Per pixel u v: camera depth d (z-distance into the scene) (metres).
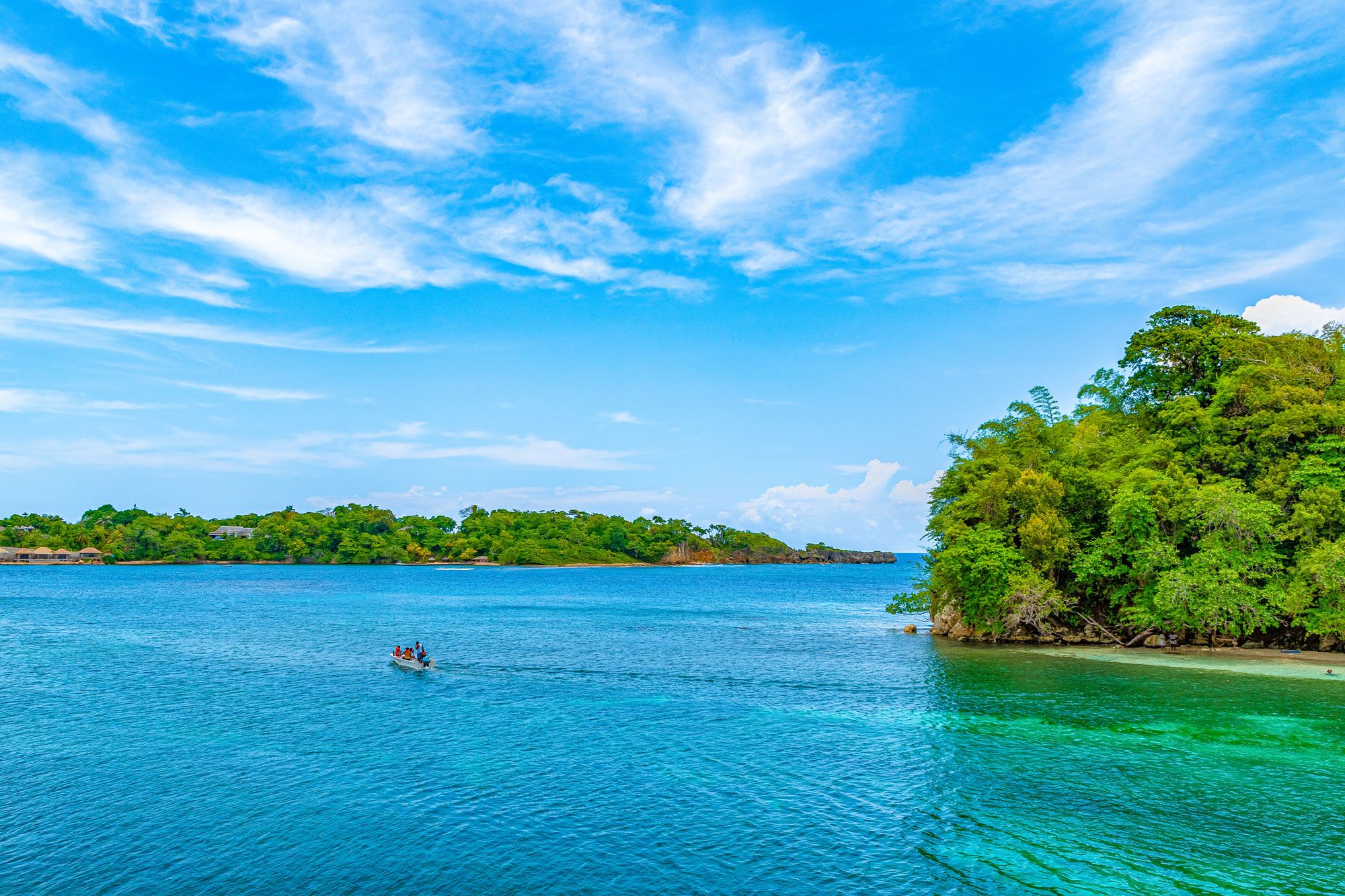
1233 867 23.23
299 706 44.12
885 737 37.47
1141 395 85.69
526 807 28.20
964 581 70.06
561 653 66.19
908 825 26.52
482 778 31.34
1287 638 64.88
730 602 137.12
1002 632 71.38
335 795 29.47
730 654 65.69
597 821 26.89
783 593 170.50
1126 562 67.12
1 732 38.28
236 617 98.62
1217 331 79.25
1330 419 63.66
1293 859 23.72
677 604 131.00
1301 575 59.81
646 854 24.34
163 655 63.78
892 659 61.78
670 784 30.64
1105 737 37.09
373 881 22.62
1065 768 32.34
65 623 89.56
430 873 23.09
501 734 38.12
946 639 75.50
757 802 28.70
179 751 35.09
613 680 52.78
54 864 23.66
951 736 37.44
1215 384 75.44
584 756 34.34
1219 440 70.81
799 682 51.91
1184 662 58.44
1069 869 23.19
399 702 45.31
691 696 47.38
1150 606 64.88
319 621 94.25
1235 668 55.47
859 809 27.98
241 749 35.31
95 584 179.62
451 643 73.44
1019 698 45.81
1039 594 66.50
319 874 23.03
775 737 37.59
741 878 22.80
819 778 31.36
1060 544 67.56
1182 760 33.38
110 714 42.12
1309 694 46.25
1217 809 27.67
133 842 25.23
